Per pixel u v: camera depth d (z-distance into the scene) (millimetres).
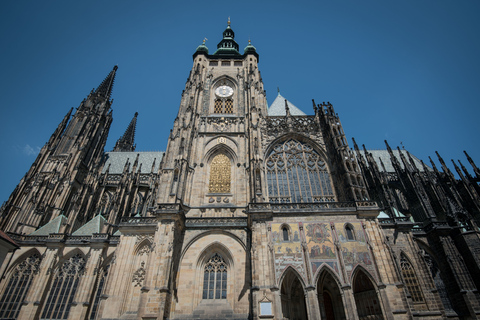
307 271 49781
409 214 76938
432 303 57062
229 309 52906
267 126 79250
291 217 55844
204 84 90812
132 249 61438
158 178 78375
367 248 52094
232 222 62094
